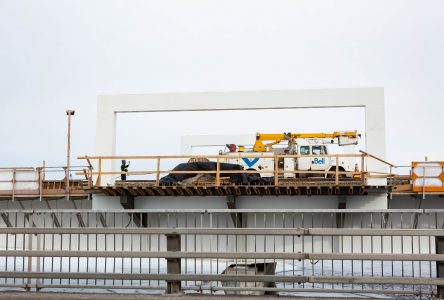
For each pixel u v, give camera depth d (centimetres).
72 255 741
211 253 715
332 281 695
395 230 693
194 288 777
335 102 2522
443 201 2423
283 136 2889
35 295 725
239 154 2819
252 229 719
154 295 716
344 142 2852
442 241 688
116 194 2298
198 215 2233
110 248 2227
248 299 694
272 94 2562
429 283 684
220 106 2594
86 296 716
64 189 2464
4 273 757
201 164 2397
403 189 2331
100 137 2655
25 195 2467
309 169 2705
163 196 2312
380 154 2469
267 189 2159
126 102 2661
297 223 2169
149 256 728
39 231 748
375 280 691
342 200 2191
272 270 948
